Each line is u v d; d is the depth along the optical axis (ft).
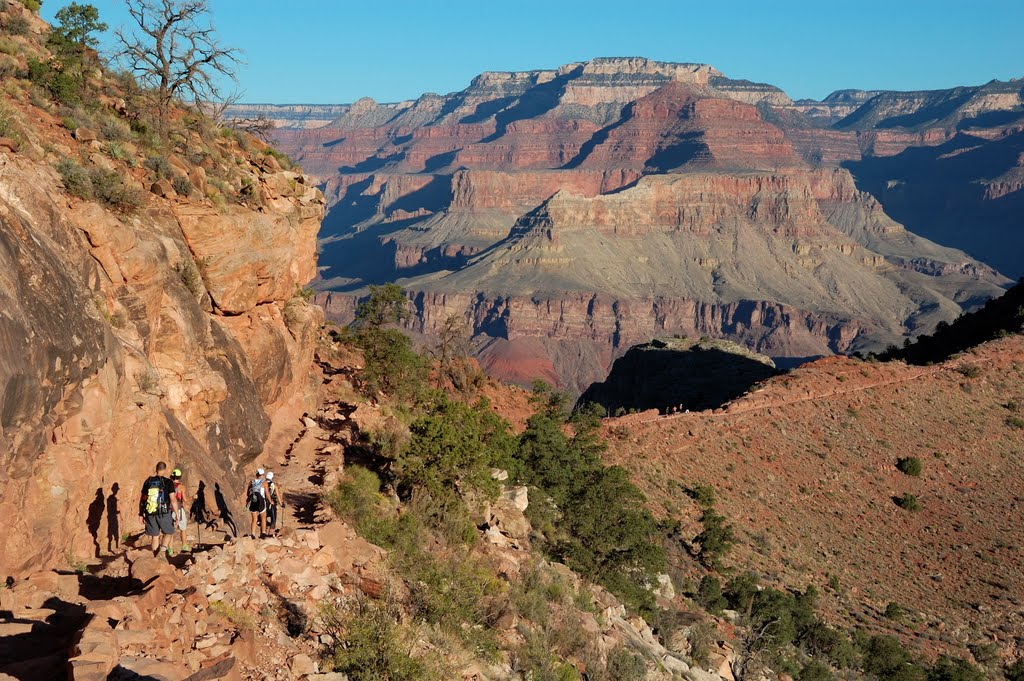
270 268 93.76
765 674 129.18
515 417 212.43
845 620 189.37
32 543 46.32
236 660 38.73
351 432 105.91
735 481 241.35
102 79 86.94
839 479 261.03
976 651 189.26
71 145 69.15
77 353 51.11
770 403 294.25
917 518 253.24
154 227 73.26
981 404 328.29
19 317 45.93
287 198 107.04
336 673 46.29
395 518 81.71
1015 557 235.61
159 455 61.00
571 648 77.10
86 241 61.36
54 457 48.70
